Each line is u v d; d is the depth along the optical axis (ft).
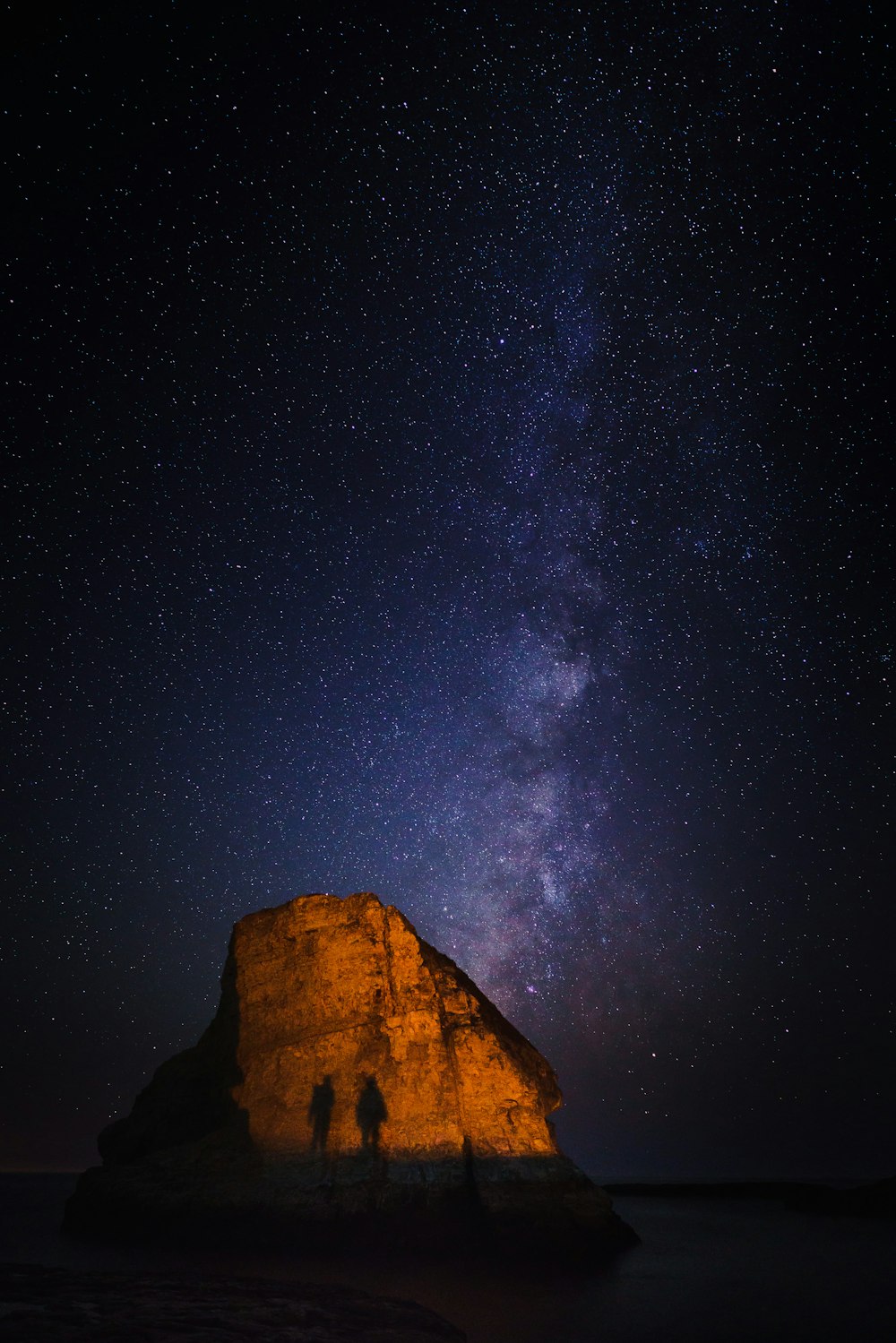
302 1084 84.94
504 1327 51.19
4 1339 36.29
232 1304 47.55
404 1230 73.15
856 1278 70.28
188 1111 93.56
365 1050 85.05
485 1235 72.90
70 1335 37.83
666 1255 78.84
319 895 96.27
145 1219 79.56
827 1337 50.55
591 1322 53.06
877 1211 124.26
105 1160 94.99
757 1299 60.85
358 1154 78.84
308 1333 41.98
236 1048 93.04
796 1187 162.40
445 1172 76.54
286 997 91.91
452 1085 81.82
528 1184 77.20
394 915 93.25
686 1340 49.32
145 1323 41.09
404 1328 45.55
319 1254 71.56
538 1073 89.61
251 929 97.60
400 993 88.02
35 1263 62.95
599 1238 76.07
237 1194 78.33
